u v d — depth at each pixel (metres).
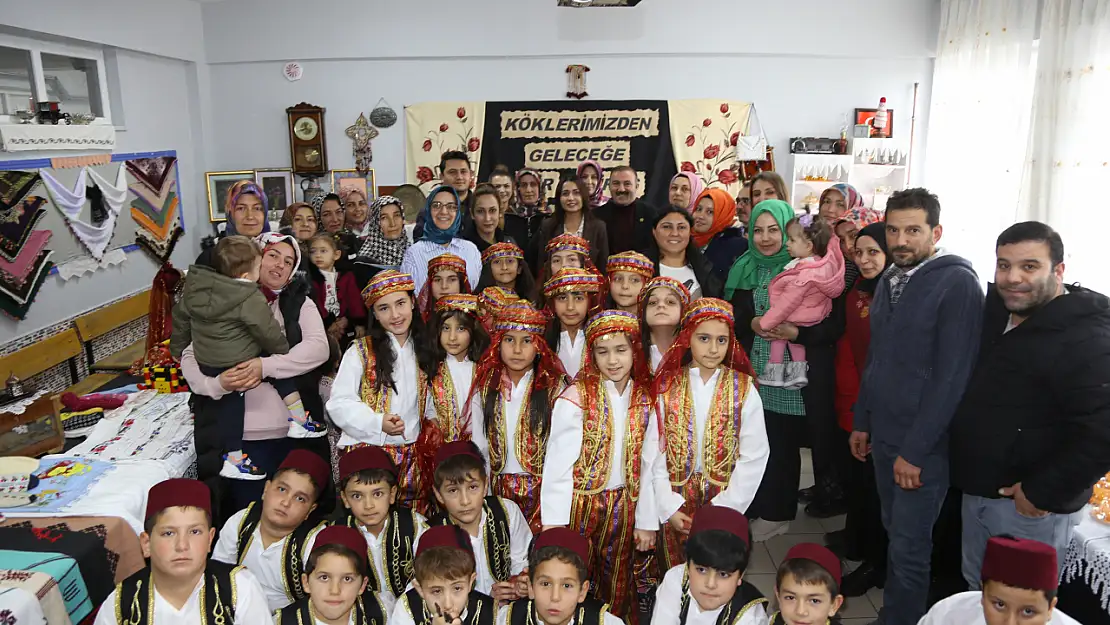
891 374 2.20
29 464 2.21
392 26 5.84
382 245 3.74
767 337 2.78
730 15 5.81
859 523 2.89
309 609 1.79
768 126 6.07
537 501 2.26
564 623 1.76
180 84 5.73
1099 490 2.20
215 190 5.84
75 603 1.82
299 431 2.47
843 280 2.66
